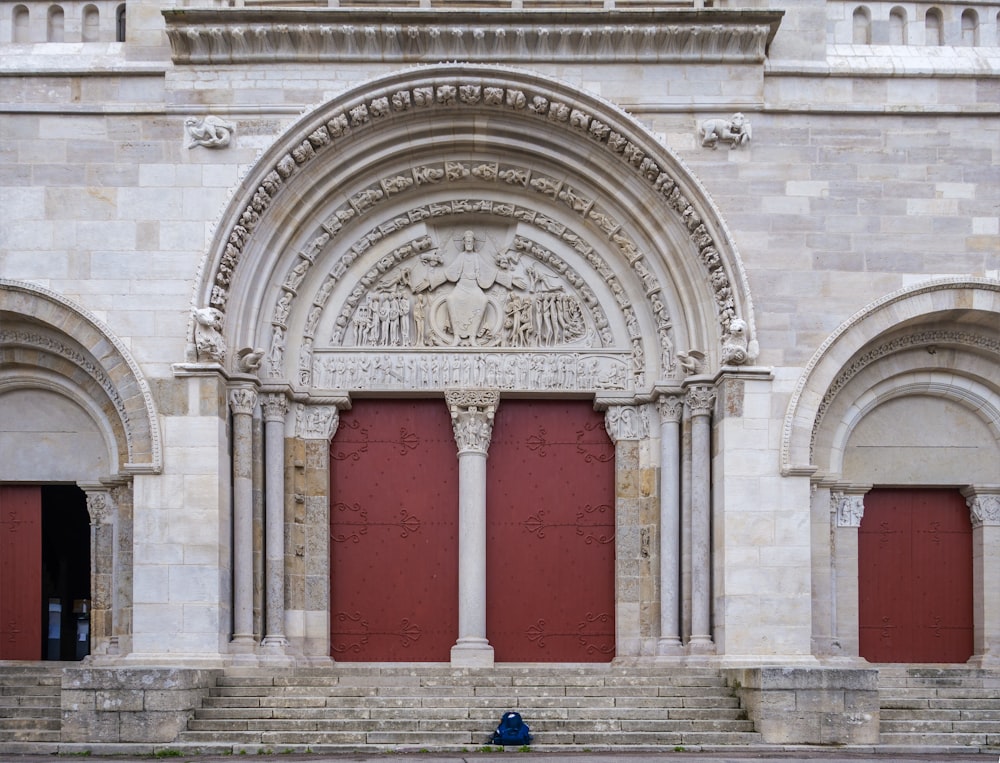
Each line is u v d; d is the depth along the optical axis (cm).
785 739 2248
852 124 2725
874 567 2853
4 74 2684
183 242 2666
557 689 2423
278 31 2662
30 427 2786
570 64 2714
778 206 2700
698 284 2716
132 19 2730
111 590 2744
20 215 2664
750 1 2759
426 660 2816
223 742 2200
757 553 2605
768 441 2634
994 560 2823
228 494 2644
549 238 2858
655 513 2775
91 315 2634
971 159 2727
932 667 2748
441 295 2862
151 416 2595
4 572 2789
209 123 2680
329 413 2823
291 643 2730
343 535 2845
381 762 2012
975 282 2681
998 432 2844
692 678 2472
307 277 2809
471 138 2764
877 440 2842
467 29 2670
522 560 2847
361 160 2756
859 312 2667
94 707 2233
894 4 2825
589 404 2883
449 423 2883
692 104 2708
